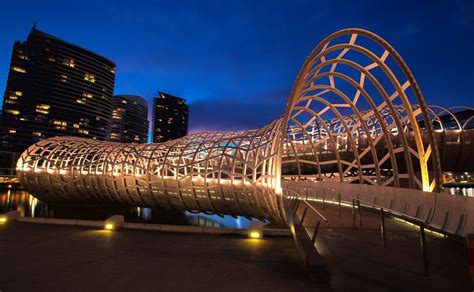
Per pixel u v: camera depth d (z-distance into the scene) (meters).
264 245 10.88
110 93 184.38
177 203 36.16
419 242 10.35
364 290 6.43
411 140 42.19
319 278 7.20
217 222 46.38
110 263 8.71
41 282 7.21
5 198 69.38
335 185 25.55
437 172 21.08
